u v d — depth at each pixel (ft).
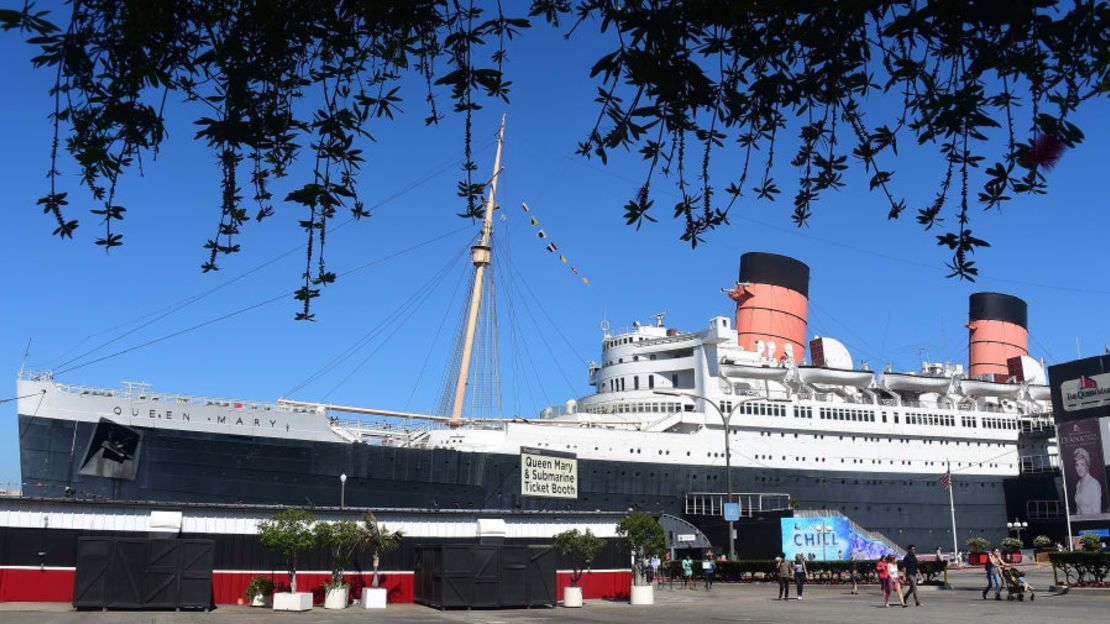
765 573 171.12
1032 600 107.76
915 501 253.24
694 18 16.92
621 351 262.06
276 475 173.17
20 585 101.76
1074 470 170.30
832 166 21.04
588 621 87.45
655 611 103.35
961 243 19.19
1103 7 16.05
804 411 242.78
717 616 93.35
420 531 121.80
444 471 190.39
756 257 261.44
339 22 18.21
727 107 19.33
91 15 16.53
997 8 16.28
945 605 103.60
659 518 204.03
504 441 200.34
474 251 237.04
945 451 262.67
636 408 241.76
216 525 110.42
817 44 18.31
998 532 264.93
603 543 123.54
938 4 16.74
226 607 104.99
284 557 112.68
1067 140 17.40
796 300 262.88
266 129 18.70
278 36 17.78
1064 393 174.40
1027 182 17.98
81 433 161.07
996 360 307.17
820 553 189.88
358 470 180.55
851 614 92.79
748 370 237.66
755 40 18.48
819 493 238.89
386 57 19.01
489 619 90.58
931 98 18.65
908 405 273.54
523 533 128.36
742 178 20.76
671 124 18.56
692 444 224.53
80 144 17.08
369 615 95.25
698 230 20.98
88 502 105.40
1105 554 117.60
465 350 227.40
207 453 168.25
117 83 16.85
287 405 184.34
